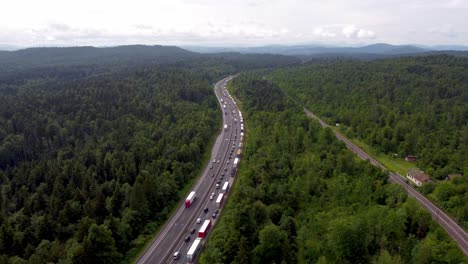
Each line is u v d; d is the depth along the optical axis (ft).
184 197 471.21
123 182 465.88
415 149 583.58
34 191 491.72
